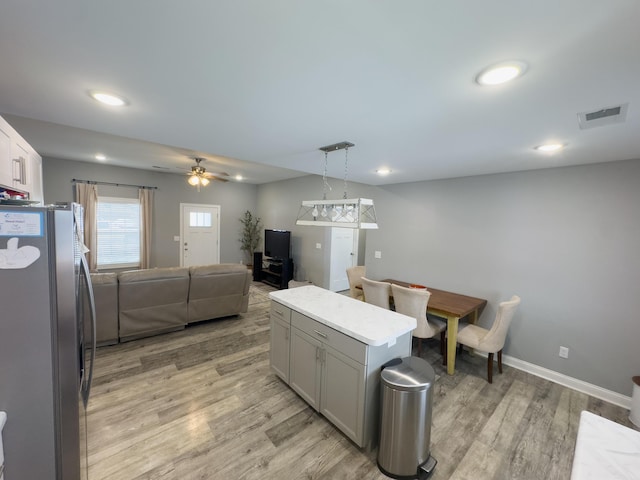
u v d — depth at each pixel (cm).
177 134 224
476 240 352
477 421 234
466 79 127
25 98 160
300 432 213
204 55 116
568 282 288
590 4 81
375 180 417
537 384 291
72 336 117
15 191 207
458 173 341
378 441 192
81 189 558
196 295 395
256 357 325
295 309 248
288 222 706
